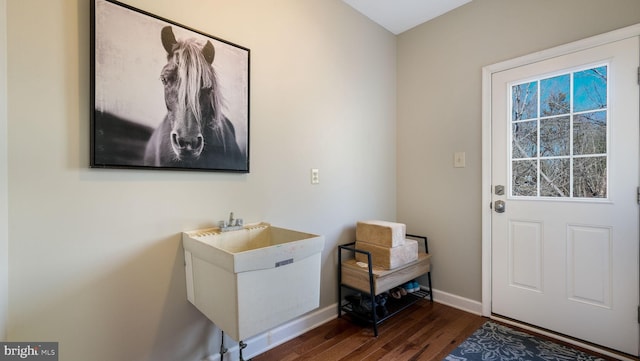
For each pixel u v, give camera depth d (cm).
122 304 134
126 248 135
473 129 239
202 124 155
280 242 174
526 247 212
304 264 137
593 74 187
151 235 142
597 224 184
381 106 274
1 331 105
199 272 138
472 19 239
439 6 246
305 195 211
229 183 170
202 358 159
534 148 211
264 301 122
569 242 194
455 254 250
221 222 161
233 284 114
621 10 175
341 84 237
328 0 226
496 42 227
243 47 172
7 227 108
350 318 227
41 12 114
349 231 244
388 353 180
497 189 227
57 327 119
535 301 208
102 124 124
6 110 107
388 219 281
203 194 160
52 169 117
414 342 193
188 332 154
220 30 165
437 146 261
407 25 274
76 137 122
